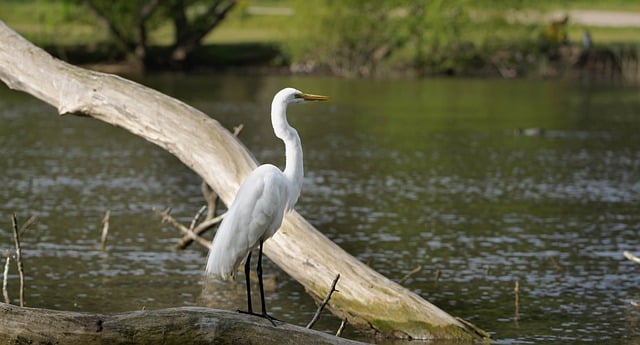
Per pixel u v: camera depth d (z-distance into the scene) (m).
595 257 17.03
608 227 19.25
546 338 12.81
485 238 18.27
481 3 51.69
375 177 24.50
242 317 8.40
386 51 53.03
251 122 34.06
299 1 51.62
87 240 17.75
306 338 8.36
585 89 47.31
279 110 9.23
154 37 57.47
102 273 15.66
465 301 14.46
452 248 17.50
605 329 13.25
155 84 45.56
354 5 51.19
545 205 21.31
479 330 12.34
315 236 12.17
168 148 12.60
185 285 15.12
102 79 12.76
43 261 16.27
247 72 51.84
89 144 29.11
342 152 28.36
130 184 23.19
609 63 53.66
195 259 16.69
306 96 9.36
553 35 53.66
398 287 12.30
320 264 12.09
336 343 8.40
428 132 32.81
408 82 49.81
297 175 9.26
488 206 21.14
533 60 53.66
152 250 17.20
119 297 14.41
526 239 18.22
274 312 13.88
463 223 19.47
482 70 54.03
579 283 15.46
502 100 42.69
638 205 21.38
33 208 20.30
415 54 52.84
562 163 26.88
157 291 14.77
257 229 8.99
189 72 51.38
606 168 26.11
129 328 8.34
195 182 23.66
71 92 12.79
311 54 53.19
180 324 8.31
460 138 31.50
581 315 13.85
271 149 28.73
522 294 14.84
